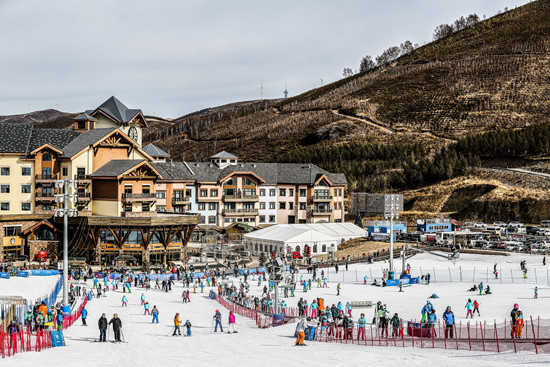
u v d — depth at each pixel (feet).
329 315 192.44
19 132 416.67
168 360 133.18
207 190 502.38
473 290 278.67
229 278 359.66
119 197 400.67
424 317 171.83
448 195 619.67
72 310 227.81
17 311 190.80
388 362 121.90
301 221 540.93
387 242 457.27
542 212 548.31
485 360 120.78
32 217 396.57
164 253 395.96
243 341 168.96
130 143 435.94
